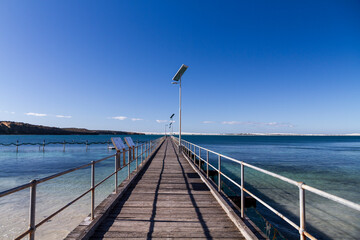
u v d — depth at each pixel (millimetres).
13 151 38938
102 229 3764
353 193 12477
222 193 5543
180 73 15195
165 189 6496
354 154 39719
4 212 7785
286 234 6648
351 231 7195
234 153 40188
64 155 31500
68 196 9648
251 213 8461
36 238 5918
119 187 6121
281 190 12227
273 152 43125
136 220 4160
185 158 14164
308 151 47188
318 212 8867
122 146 6875
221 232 3668
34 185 2338
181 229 3779
